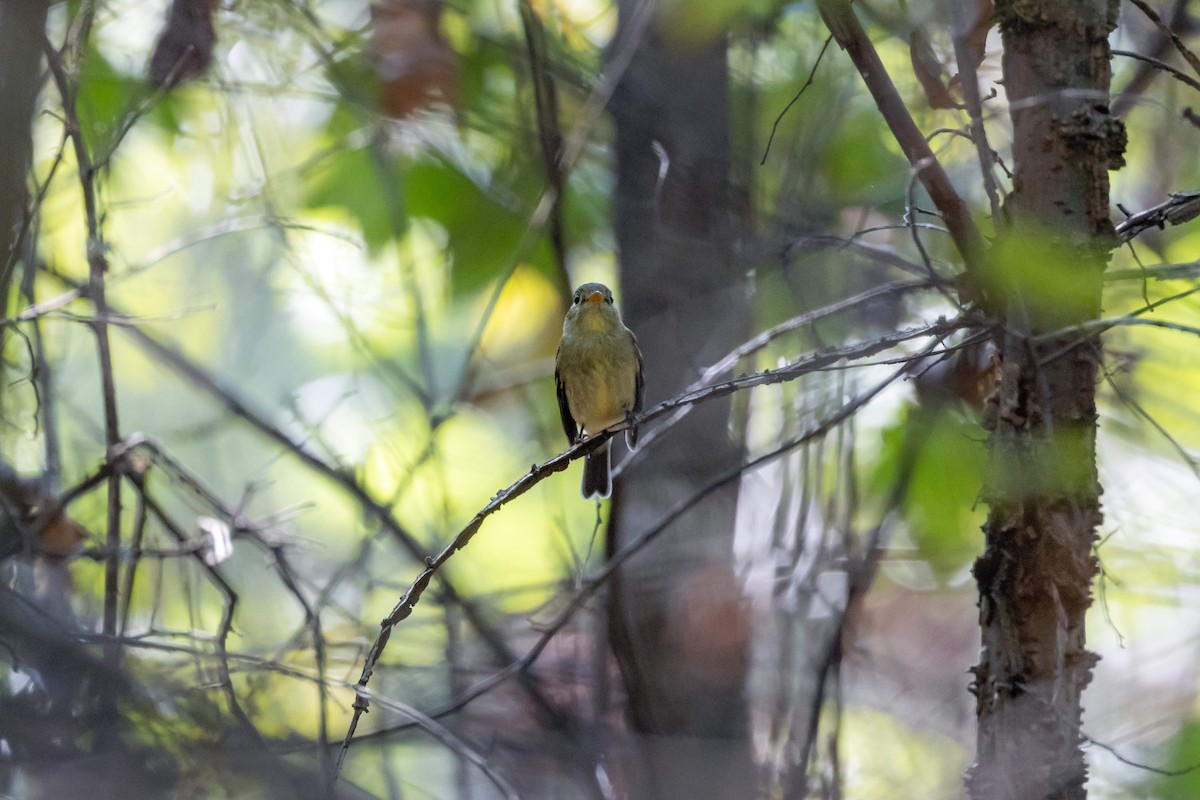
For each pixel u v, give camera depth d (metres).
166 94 11.01
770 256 9.81
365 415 14.34
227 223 11.40
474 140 12.58
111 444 10.04
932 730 12.30
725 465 9.98
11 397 10.41
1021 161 6.31
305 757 9.88
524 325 14.29
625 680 9.60
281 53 12.20
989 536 6.34
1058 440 6.16
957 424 9.09
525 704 11.02
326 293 12.52
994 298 6.44
